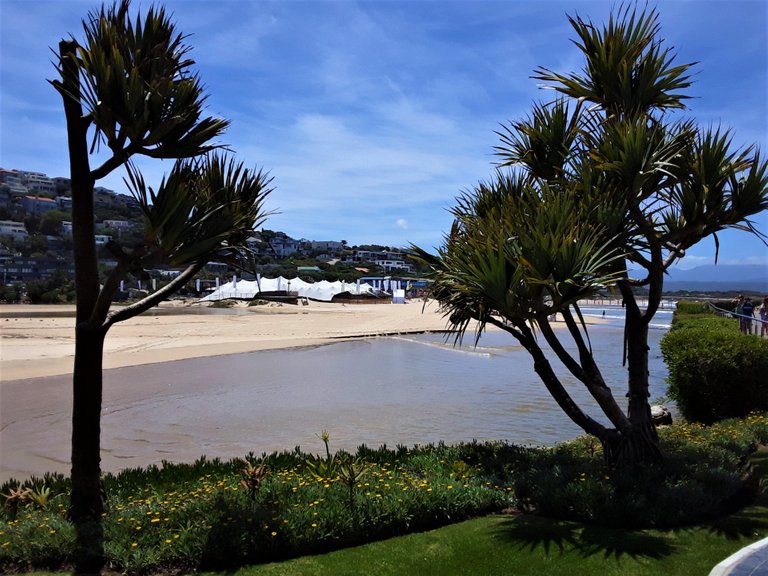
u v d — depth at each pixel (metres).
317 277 176.25
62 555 5.34
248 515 5.70
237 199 6.39
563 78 7.84
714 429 10.51
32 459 10.55
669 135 7.08
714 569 4.79
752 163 7.08
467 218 7.45
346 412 14.91
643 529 5.89
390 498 6.34
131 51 5.82
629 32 7.43
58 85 5.55
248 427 13.16
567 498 6.42
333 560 5.29
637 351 7.73
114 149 5.80
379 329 46.62
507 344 35.94
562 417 14.30
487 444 9.77
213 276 161.12
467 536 5.80
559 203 6.48
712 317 24.86
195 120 5.99
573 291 6.16
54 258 175.00
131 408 15.38
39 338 34.31
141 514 6.02
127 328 44.41
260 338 37.78
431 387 18.84
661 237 7.41
